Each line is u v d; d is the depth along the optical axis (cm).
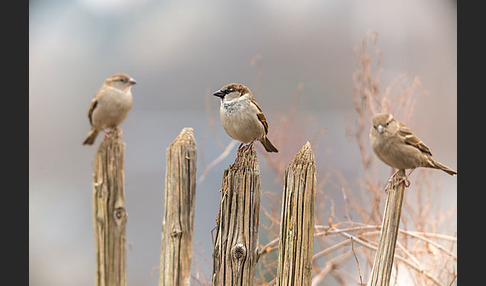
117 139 737
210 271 952
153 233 1340
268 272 1007
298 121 1253
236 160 652
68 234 1404
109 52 1789
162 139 1691
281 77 1809
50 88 1728
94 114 930
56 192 1520
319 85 1719
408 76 1272
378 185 1015
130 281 1218
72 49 1753
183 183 684
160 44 1830
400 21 1588
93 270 1362
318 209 1048
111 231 730
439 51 1545
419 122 1265
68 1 1739
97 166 733
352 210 1141
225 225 643
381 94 1102
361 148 1066
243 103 762
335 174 1202
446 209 1099
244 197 635
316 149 1202
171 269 687
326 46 1764
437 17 1575
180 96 1841
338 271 1016
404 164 722
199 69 1856
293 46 1805
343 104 1678
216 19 1878
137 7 1809
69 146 1681
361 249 1003
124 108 927
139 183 1494
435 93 1456
